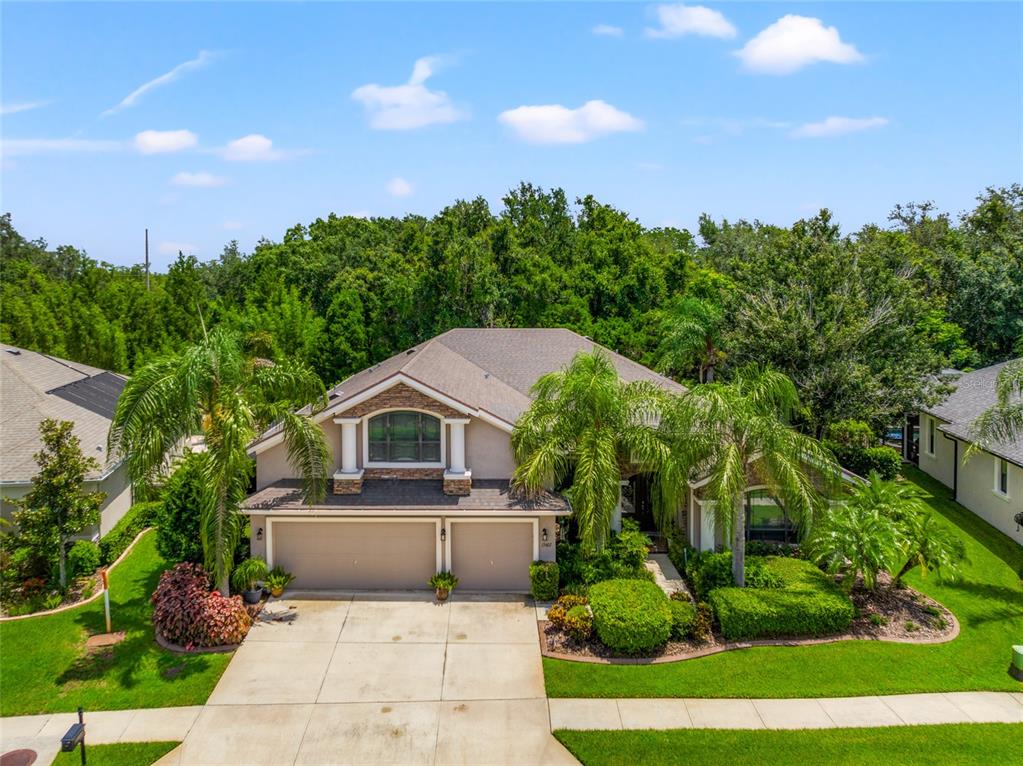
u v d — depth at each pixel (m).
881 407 29.31
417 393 21.36
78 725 12.88
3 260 88.88
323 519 20.78
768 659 16.89
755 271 35.56
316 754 13.59
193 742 13.91
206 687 15.84
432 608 19.89
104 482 24.73
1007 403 21.19
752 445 18.83
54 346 41.59
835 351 29.39
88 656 17.14
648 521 26.02
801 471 19.56
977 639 17.84
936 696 15.38
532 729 14.36
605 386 19.28
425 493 21.12
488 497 20.94
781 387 19.03
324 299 63.06
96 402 30.62
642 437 19.11
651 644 17.03
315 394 19.92
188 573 19.48
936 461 32.38
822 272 32.28
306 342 49.16
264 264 69.88
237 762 13.35
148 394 17.19
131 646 17.64
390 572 21.12
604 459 19.02
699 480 21.28
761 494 22.83
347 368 47.75
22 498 21.14
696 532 22.17
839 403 29.11
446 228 53.03
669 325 42.38
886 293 32.09
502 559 21.08
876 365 30.39
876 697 15.34
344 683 16.05
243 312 56.66
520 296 50.41
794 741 13.83
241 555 21.36
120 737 14.02
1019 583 21.25
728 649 17.38
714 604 18.34
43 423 20.14
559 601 19.17
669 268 54.62
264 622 18.98
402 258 62.75
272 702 15.30
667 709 14.99
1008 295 42.28
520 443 20.42
